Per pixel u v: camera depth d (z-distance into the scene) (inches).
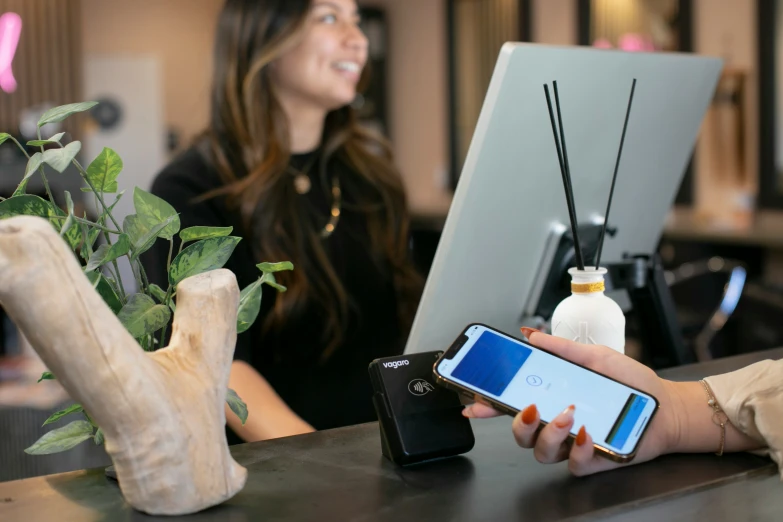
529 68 40.7
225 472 28.5
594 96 45.1
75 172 207.2
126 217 30.6
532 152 43.2
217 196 68.6
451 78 290.4
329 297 69.7
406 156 316.8
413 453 33.0
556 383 33.6
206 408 28.3
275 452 35.0
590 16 238.2
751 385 34.7
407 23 309.4
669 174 54.2
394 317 76.5
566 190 39.1
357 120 78.6
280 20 69.1
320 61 71.0
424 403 34.3
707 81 52.4
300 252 70.2
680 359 55.0
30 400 84.0
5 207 28.4
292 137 74.5
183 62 334.3
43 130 226.1
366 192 76.6
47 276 25.1
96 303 26.1
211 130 72.4
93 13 321.4
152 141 329.1
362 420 72.0
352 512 28.7
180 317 28.8
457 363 33.6
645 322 55.6
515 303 47.9
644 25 223.1
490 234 43.7
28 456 82.2
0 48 251.6
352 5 72.9
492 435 37.7
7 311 25.7
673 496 30.4
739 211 198.2
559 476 32.2
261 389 56.3
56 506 29.1
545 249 47.6
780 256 177.6
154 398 27.0
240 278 68.2
